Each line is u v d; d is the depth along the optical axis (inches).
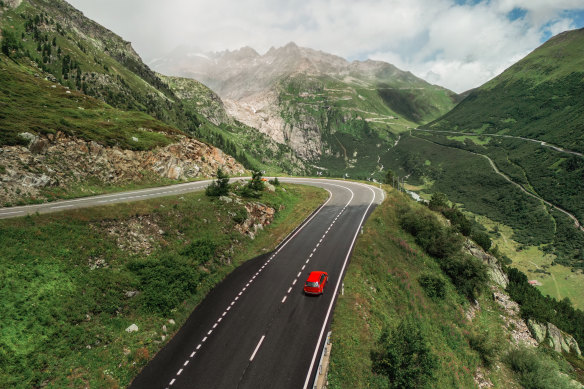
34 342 742.5
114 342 844.6
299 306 1133.1
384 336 1000.2
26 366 690.2
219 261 1384.1
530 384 1412.4
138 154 2369.6
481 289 1919.3
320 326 1021.2
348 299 1191.6
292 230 1942.7
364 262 1513.3
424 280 1616.6
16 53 4977.9
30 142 1696.6
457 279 1843.0
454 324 1517.0
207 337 951.0
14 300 800.9
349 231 1909.4
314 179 3804.1
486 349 1429.6
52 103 2839.6
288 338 958.4
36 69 4953.3
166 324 972.6
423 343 1005.8
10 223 1016.9
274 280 1323.8
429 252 1990.7
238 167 3518.7
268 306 1128.2
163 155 2556.6
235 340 941.8
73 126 2155.5
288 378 804.0
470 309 1777.8
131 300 995.9
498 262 2669.8
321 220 2138.3
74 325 834.8
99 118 2797.7
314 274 1259.8
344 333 1001.5
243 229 1722.4
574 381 1590.8
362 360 930.1
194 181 2652.6
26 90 3009.4
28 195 1475.1
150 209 1434.5
